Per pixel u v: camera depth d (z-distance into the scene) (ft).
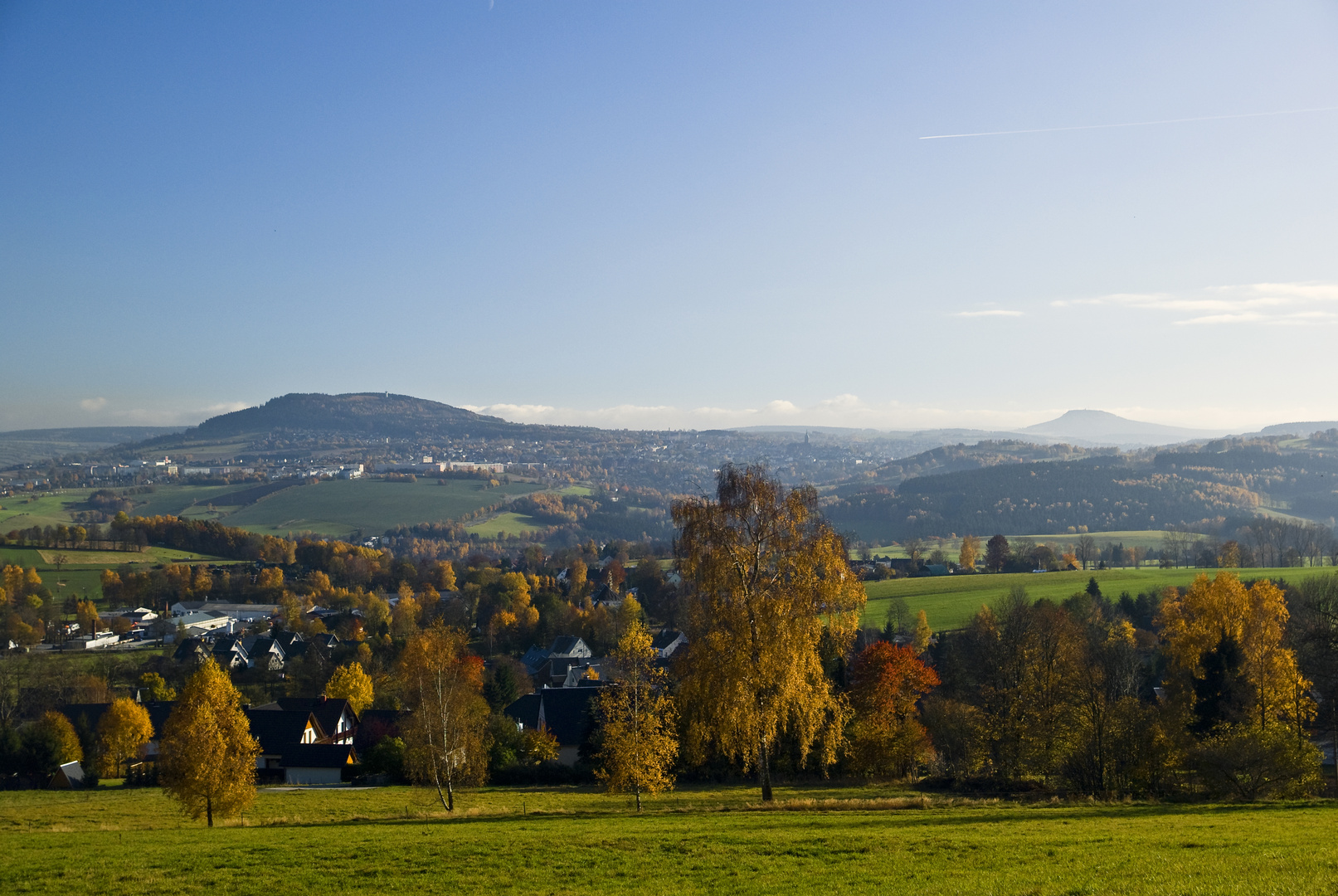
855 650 327.26
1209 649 238.48
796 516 136.56
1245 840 84.17
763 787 135.95
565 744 272.10
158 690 387.55
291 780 249.34
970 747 191.11
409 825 120.57
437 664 179.63
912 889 70.08
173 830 127.44
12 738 256.93
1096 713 156.66
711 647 131.64
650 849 90.07
